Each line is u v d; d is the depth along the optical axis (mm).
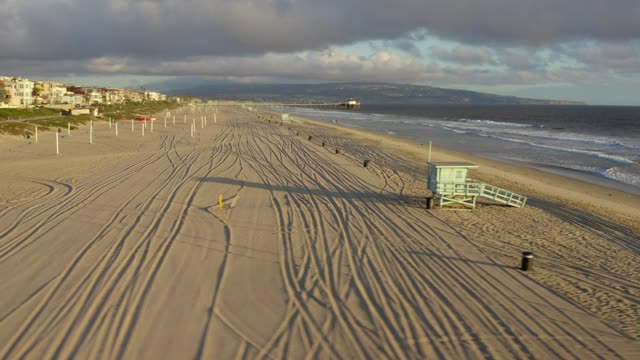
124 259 14797
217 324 10805
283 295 12453
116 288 12625
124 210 20906
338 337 10344
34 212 20375
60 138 50875
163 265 14367
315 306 11844
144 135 57656
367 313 11516
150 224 18766
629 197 29531
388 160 40750
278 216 20516
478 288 13188
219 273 13859
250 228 18578
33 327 10508
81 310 11352
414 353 9727
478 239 17891
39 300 11867
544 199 26688
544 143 64250
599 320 11438
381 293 12703
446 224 19906
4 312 11219
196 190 25594
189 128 72125
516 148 57219
